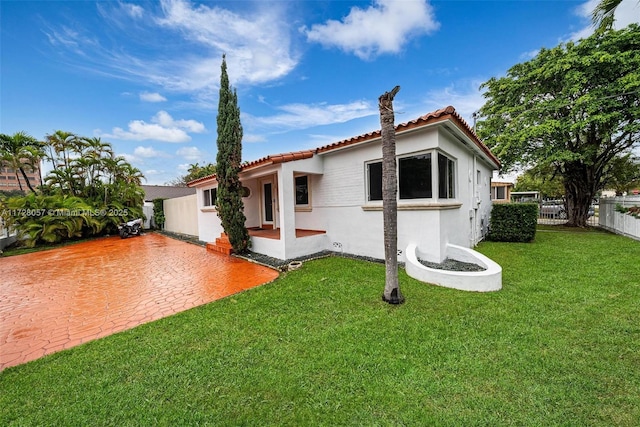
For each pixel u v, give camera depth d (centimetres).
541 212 2088
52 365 296
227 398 237
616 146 1409
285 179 758
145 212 1875
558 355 281
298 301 452
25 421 219
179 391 247
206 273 685
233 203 865
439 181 634
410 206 650
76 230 1356
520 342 307
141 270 740
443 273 495
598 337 312
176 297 518
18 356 328
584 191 1533
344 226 810
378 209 714
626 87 1085
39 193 1416
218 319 397
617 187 1980
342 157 800
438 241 612
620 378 245
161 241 1323
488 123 1642
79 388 256
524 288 477
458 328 343
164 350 317
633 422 200
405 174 670
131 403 234
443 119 555
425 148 616
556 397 225
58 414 225
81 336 376
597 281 502
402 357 287
